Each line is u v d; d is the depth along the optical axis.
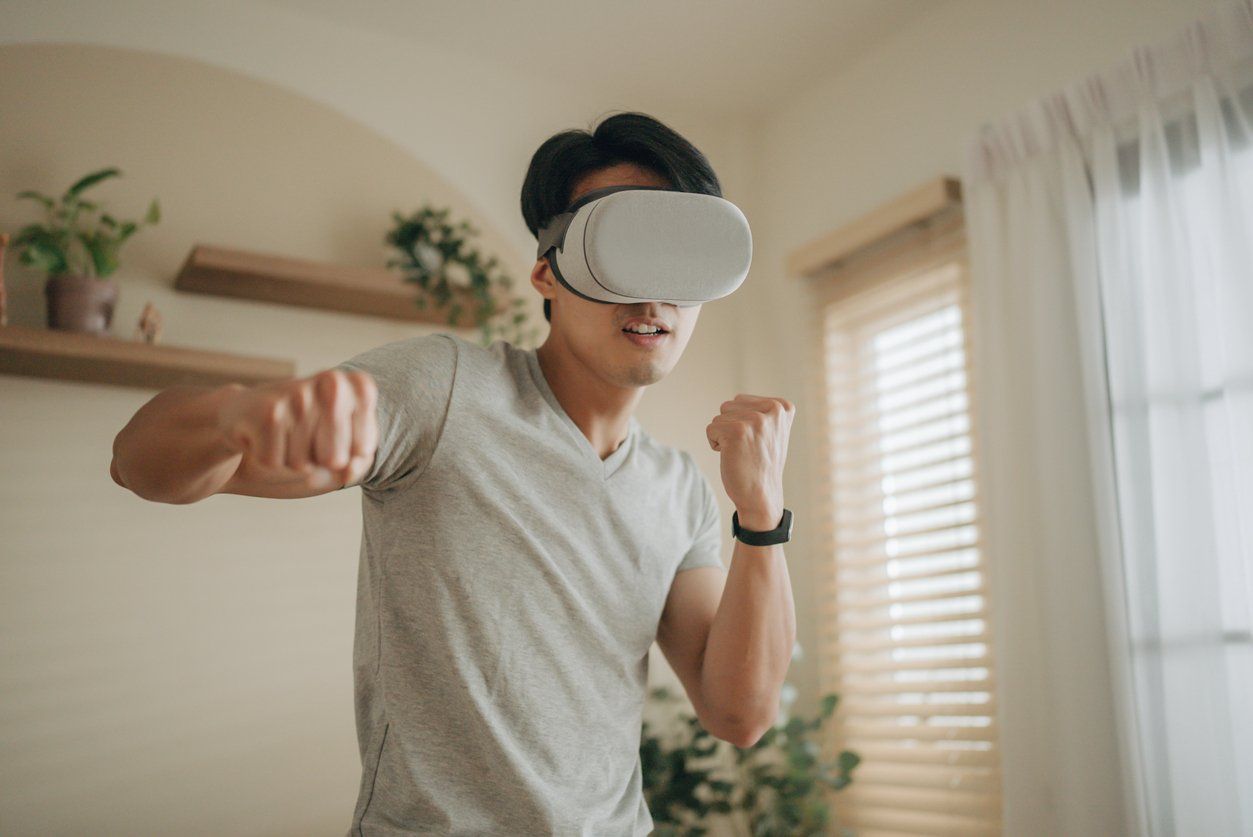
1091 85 2.07
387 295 2.40
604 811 0.99
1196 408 1.84
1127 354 1.96
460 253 2.58
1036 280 2.13
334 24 2.64
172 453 0.68
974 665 2.25
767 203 3.13
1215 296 1.82
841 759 2.34
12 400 2.15
